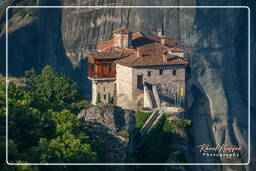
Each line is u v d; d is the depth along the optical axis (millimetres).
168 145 119438
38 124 104312
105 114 114625
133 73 134250
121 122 115688
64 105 133375
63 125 106000
